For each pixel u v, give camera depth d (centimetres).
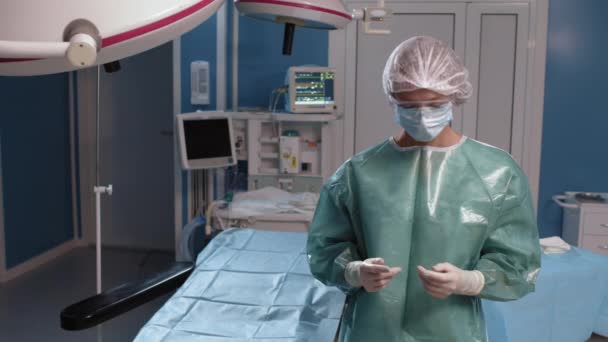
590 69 395
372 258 125
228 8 396
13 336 333
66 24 69
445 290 118
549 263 251
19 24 68
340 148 407
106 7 71
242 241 260
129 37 72
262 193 349
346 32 396
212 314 188
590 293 248
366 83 401
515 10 389
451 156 136
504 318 226
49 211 472
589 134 400
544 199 408
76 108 494
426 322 133
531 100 397
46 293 399
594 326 258
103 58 74
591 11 390
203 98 370
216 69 375
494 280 126
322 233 144
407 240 134
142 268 450
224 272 222
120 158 493
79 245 504
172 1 76
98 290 183
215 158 344
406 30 396
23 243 441
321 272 143
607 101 397
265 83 400
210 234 336
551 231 411
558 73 396
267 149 364
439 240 131
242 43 399
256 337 173
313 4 202
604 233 367
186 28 81
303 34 398
